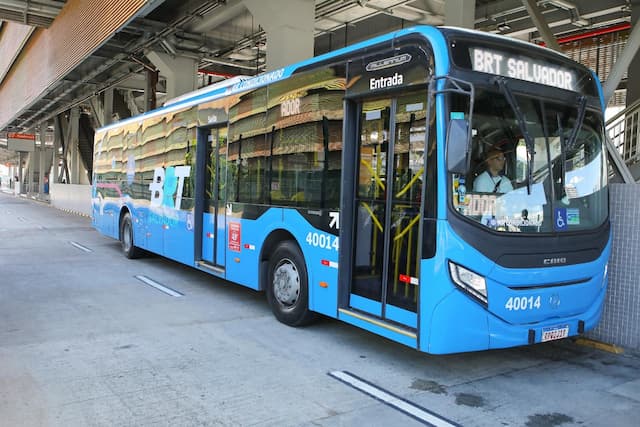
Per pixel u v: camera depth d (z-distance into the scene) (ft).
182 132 30.32
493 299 14.71
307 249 20.01
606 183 17.62
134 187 37.83
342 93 18.43
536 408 14.17
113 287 28.96
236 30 57.52
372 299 17.26
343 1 46.73
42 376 15.56
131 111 101.55
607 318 19.88
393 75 16.24
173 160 31.40
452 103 14.47
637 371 17.24
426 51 15.01
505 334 14.98
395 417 13.35
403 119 16.19
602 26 49.08
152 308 24.31
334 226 18.56
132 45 60.70
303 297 20.65
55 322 21.49
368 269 17.52
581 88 17.22
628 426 13.17
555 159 16.17
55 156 134.62
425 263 14.78
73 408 13.41
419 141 15.57
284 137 21.52
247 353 18.12
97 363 16.76
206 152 28.25
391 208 16.58
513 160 15.34
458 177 14.43
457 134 13.76
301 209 20.33
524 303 15.21
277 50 42.09
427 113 14.84
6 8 63.36
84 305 24.56
